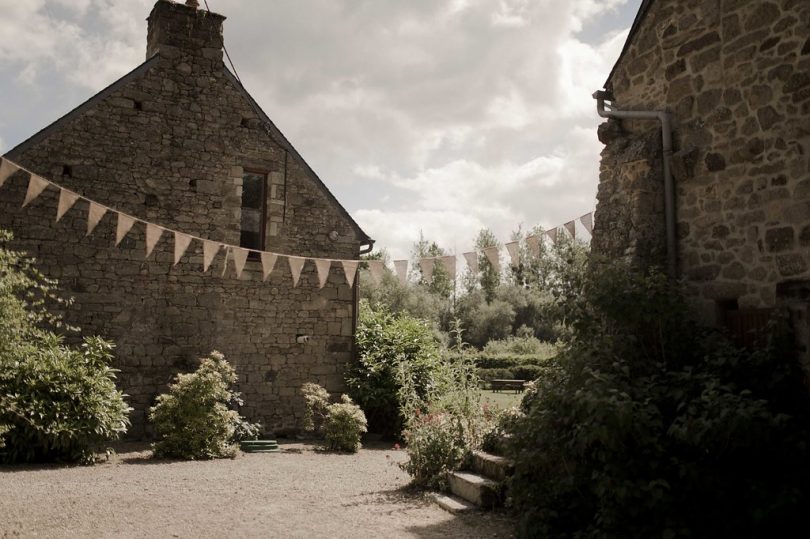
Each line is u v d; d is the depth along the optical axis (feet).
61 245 31.55
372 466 27.63
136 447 30.76
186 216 34.53
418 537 16.10
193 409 29.30
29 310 30.48
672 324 16.88
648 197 19.76
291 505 19.72
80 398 26.68
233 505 19.62
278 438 35.50
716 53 18.79
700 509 13.48
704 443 13.24
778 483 13.43
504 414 21.88
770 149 17.17
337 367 37.40
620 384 14.64
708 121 18.86
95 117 32.89
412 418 24.39
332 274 37.93
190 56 35.58
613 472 13.62
